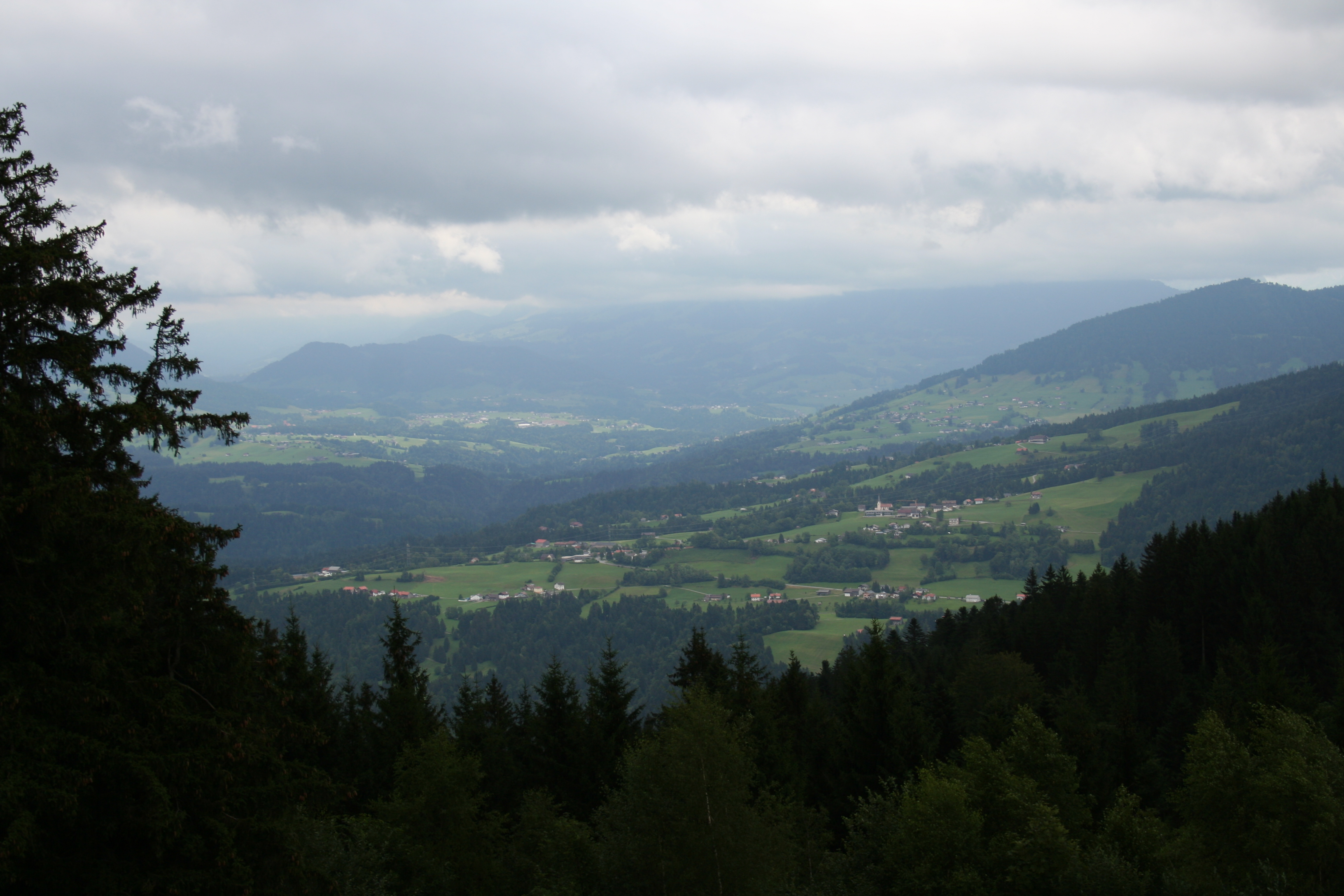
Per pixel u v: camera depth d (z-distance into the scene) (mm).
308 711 48375
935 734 50344
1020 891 29344
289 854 20312
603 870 29359
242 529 21516
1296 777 30469
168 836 17156
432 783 35531
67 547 17500
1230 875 30688
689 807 28281
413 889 31078
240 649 21328
